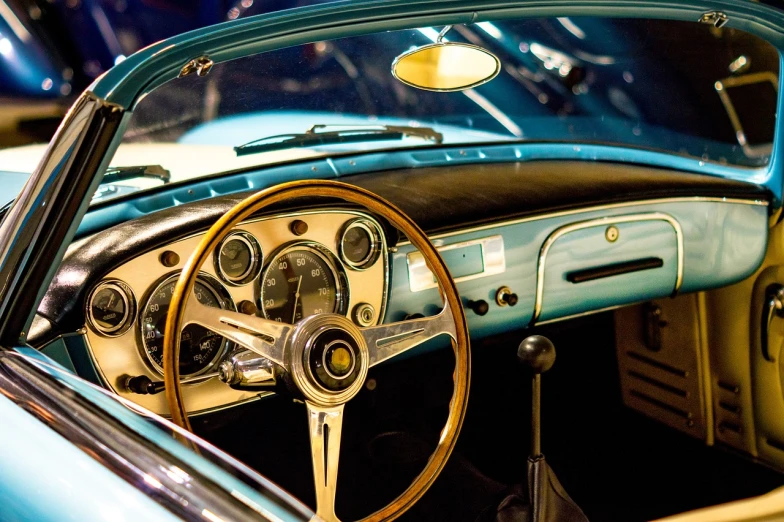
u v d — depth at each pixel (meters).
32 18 5.94
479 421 2.63
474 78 1.78
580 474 2.33
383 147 2.36
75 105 1.17
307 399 1.47
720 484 2.26
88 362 1.58
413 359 2.41
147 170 1.97
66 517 1.04
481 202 2.00
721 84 3.30
